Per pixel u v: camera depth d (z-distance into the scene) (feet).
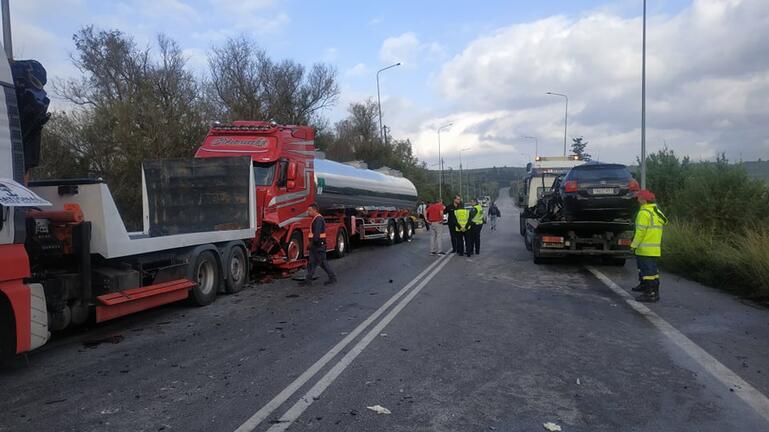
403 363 20.34
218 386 18.21
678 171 71.72
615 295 33.78
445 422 15.16
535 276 42.06
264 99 125.49
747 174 50.93
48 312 22.40
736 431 14.49
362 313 29.19
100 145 66.39
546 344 22.80
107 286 25.25
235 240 36.68
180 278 30.40
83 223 23.77
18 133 19.75
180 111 72.18
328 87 135.03
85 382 18.90
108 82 102.53
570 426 14.87
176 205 39.68
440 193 197.98
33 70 22.07
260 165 43.29
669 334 24.25
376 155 164.96
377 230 68.49
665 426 14.82
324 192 54.08
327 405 16.40
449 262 52.13
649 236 31.65
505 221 153.79
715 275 37.09
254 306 32.04
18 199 18.31
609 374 19.02
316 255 39.75
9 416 16.01
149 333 25.90
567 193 43.45
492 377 18.79
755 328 25.27
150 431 14.80
